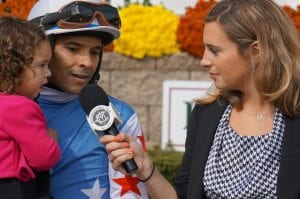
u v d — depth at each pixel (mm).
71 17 3596
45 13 3680
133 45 9562
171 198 3449
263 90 3369
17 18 3541
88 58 3703
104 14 3703
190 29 9484
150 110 9672
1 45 3383
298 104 3340
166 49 9555
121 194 3572
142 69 9648
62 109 3707
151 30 9547
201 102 3639
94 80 3873
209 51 3436
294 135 3316
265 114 3445
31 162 3355
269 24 3334
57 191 3574
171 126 8914
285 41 3355
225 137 3459
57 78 3717
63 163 3586
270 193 3312
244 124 3463
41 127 3395
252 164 3359
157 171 3438
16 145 3375
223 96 3572
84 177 3586
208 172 3434
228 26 3338
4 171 3332
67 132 3641
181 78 9578
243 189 3340
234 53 3363
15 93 3459
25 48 3377
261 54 3330
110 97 3746
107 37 3793
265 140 3369
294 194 3248
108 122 3209
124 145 3221
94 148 3611
